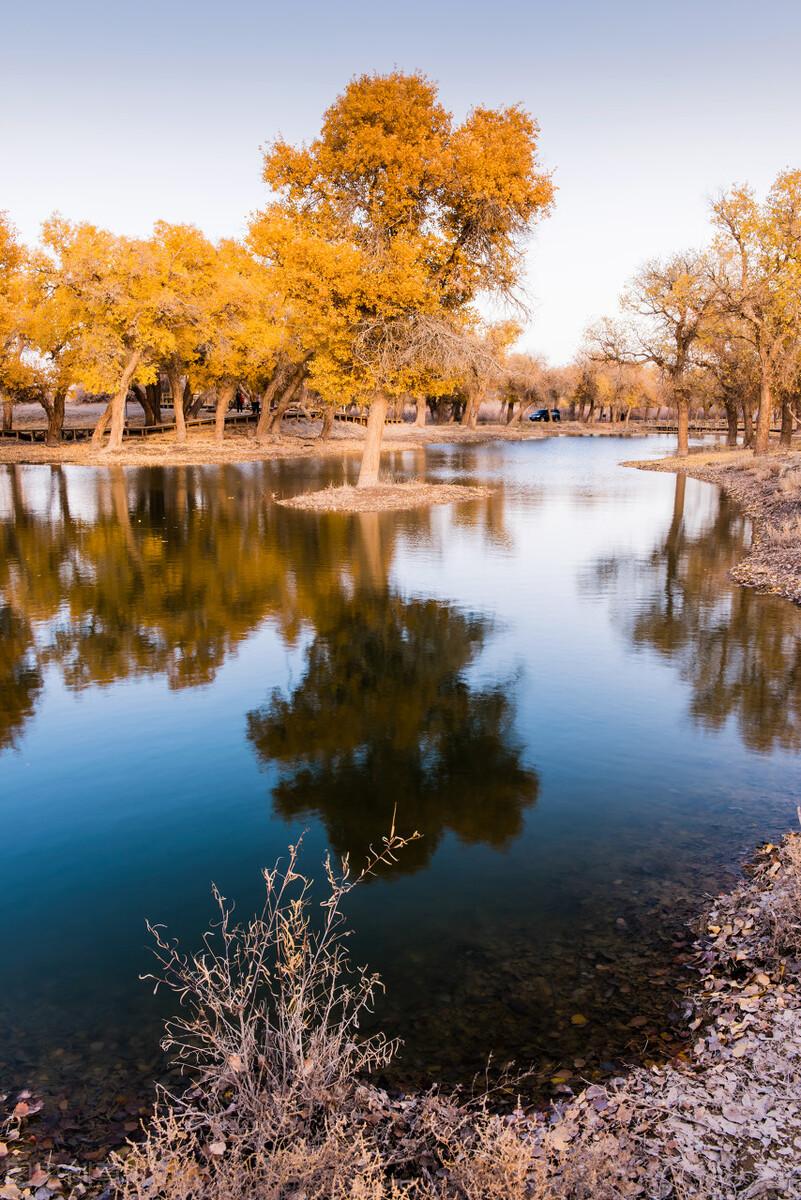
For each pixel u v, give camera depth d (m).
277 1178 2.88
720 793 6.73
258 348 48.81
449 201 26.78
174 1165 2.89
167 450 49.06
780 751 7.59
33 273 42.62
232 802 6.64
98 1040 3.97
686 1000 4.16
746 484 32.31
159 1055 3.86
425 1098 3.49
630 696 9.08
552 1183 2.82
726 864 5.59
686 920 4.92
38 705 8.85
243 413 82.44
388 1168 3.10
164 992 4.34
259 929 4.90
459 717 8.46
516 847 5.87
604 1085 3.54
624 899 5.17
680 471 42.31
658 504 28.27
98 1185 3.07
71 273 41.41
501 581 15.28
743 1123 3.19
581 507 27.20
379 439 30.69
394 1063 3.75
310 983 4.11
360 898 5.23
